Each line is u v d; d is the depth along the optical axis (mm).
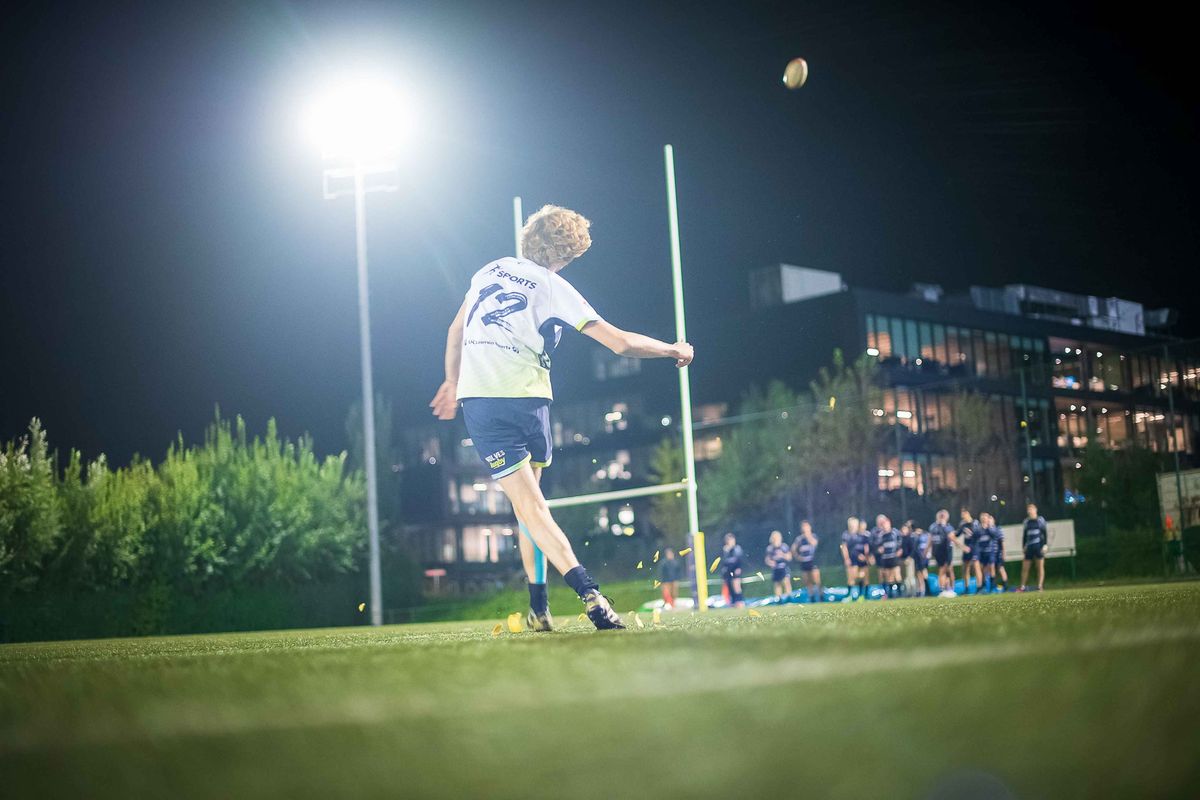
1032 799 752
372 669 1914
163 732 1188
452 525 52875
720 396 44375
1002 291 48062
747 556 29016
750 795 790
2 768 1013
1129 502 19797
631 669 1628
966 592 19719
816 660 1602
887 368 41156
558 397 51844
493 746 1018
